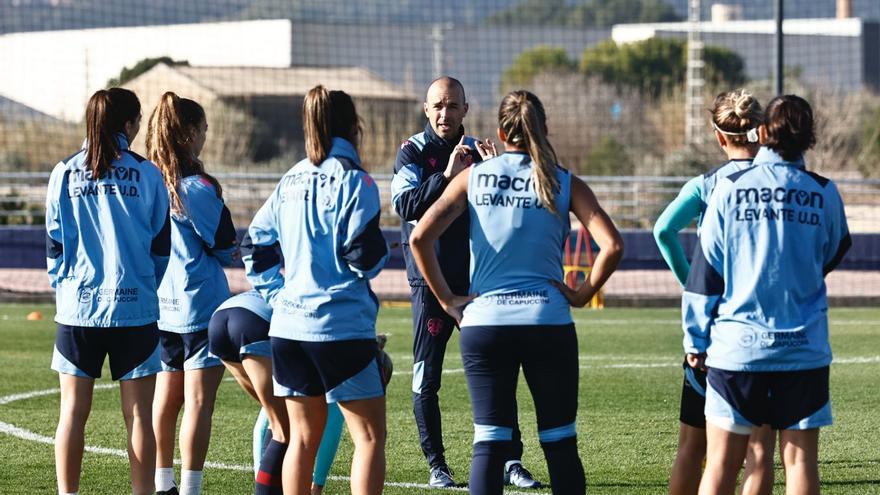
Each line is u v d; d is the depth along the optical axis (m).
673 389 34.84
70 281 19.86
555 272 17.36
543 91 145.25
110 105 19.78
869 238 68.62
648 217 73.06
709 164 108.31
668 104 139.50
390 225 78.88
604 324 51.72
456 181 17.55
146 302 20.00
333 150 17.97
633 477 24.05
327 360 17.69
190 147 21.36
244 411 31.23
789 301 15.94
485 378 17.31
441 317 23.45
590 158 130.25
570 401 17.27
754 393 16.11
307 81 177.62
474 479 17.16
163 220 20.14
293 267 18.02
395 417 30.75
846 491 22.78
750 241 16.02
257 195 89.75
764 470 16.75
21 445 26.86
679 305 59.97
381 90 178.50
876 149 118.88
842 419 30.23
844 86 152.00
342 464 25.19
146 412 20.27
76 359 19.91
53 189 19.83
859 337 46.84
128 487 23.02
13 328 49.53
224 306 19.97
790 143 16.28
